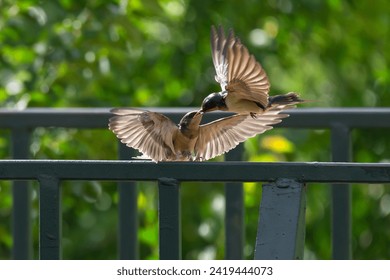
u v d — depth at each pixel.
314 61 14.07
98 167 4.97
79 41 11.62
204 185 12.53
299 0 13.27
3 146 11.52
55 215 5.00
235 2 13.09
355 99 13.90
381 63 13.79
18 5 11.73
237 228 7.57
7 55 11.80
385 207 13.01
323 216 13.00
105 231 12.67
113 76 11.98
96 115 7.92
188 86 13.09
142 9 11.98
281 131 12.13
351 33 13.64
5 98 11.64
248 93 5.99
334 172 4.75
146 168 4.95
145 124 5.65
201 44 13.14
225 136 6.59
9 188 11.48
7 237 11.69
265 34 13.39
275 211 4.73
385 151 13.27
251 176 4.84
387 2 13.55
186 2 13.08
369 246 13.07
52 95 11.63
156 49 12.89
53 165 4.99
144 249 11.98
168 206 4.93
